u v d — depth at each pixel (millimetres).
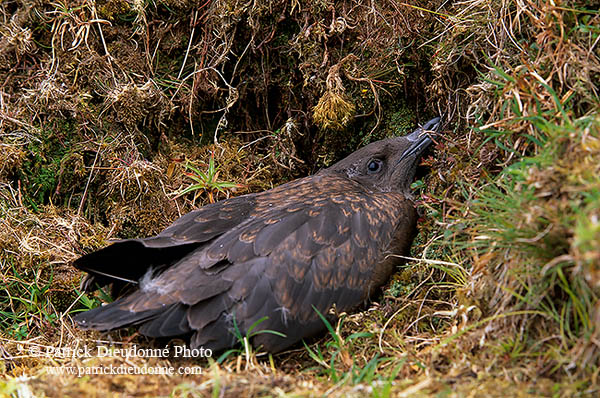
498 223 4574
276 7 6961
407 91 6977
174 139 7297
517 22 5691
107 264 5312
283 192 6117
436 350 4758
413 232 6074
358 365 4969
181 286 5051
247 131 7441
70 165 6895
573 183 4219
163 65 7258
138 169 6867
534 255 4324
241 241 5195
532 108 5148
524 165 4664
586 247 3641
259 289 5035
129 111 7016
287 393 4355
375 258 5582
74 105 6926
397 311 5477
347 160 6766
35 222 6551
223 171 7070
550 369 4230
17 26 7051
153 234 6785
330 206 5574
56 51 7070
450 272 5402
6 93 6988
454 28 6266
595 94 5082
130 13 7148
